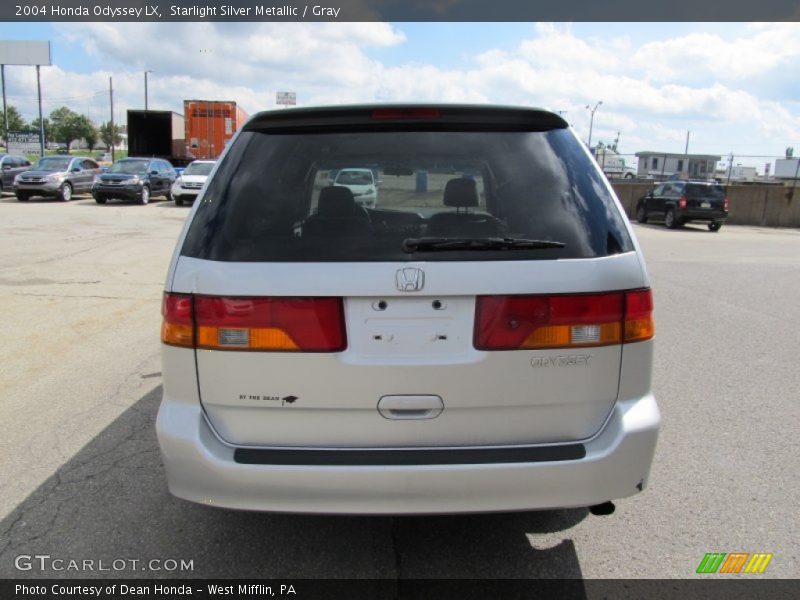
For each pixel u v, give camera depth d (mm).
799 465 3711
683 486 3467
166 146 33156
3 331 6410
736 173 39719
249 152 2625
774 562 2816
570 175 2559
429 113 2662
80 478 3496
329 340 2293
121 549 2883
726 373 5359
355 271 2291
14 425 4188
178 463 2369
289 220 2455
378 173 2725
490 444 2387
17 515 3131
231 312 2312
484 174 2717
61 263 10477
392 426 2352
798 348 6121
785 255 13688
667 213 22297
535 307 2318
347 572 2746
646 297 2465
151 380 5059
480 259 2318
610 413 2449
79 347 5914
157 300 7848
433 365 2311
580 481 2348
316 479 2283
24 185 24312
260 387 2336
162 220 18562
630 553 2879
